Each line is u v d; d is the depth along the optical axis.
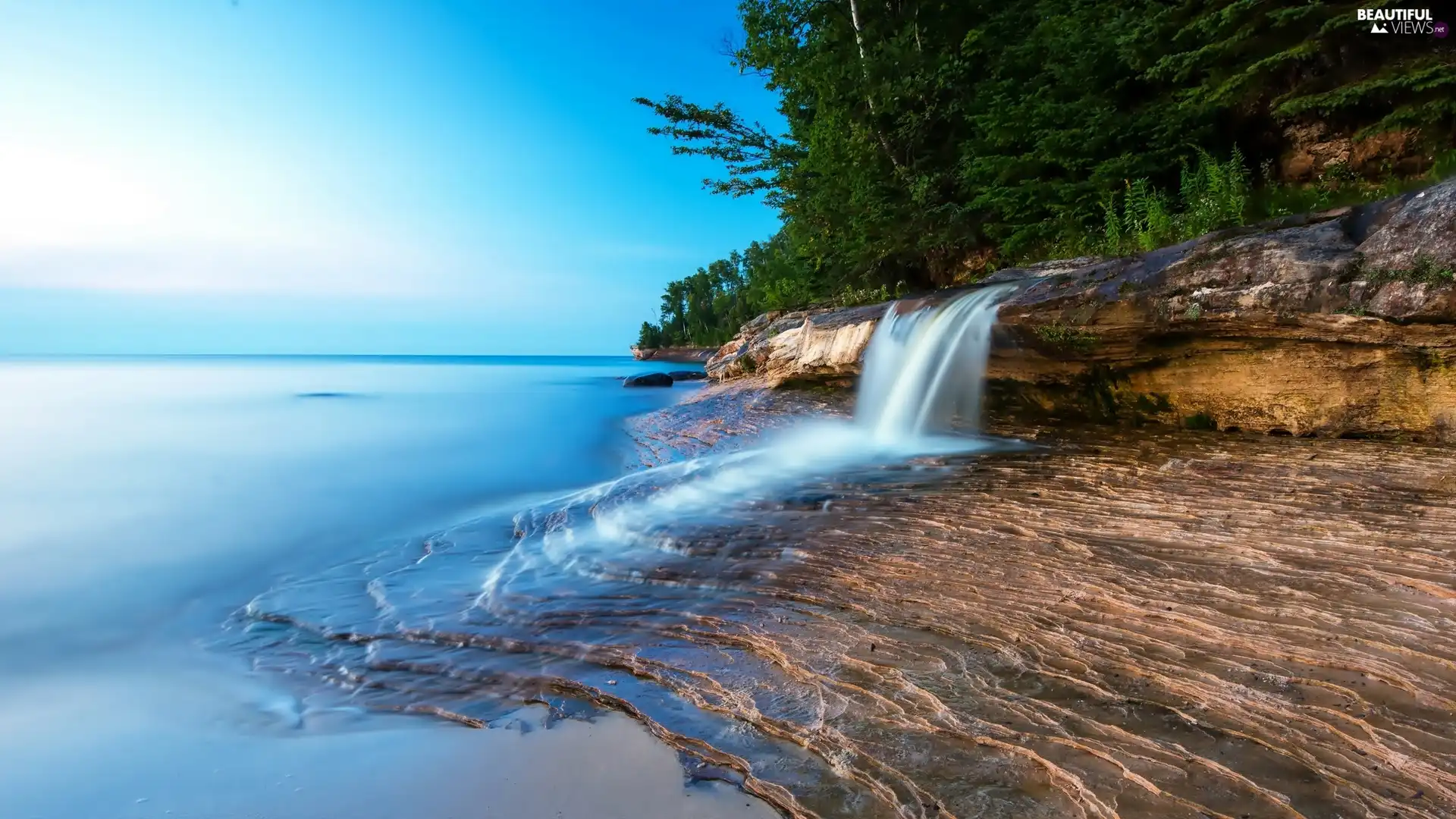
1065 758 2.77
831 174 20.39
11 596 6.21
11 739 3.74
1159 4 12.30
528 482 11.28
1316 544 4.49
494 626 4.70
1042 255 15.00
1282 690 3.04
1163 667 3.31
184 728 3.82
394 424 21.06
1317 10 9.85
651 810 2.88
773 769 2.99
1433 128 9.83
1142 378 8.74
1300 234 7.12
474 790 3.10
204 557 7.49
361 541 7.92
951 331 10.38
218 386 45.09
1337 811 2.35
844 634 4.02
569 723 3.58
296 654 4.69
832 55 20.84
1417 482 5.42
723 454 10.02
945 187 18.95
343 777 3.27
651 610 4.68
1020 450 8.01
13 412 26.17
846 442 10.07
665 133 25.88
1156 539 4.89
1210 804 2.45
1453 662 3.06
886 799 2.72
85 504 10.13
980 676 3.43
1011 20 17.77
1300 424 7.30
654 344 120.94
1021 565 4.68
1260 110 12.12
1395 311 6.05
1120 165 12.44
